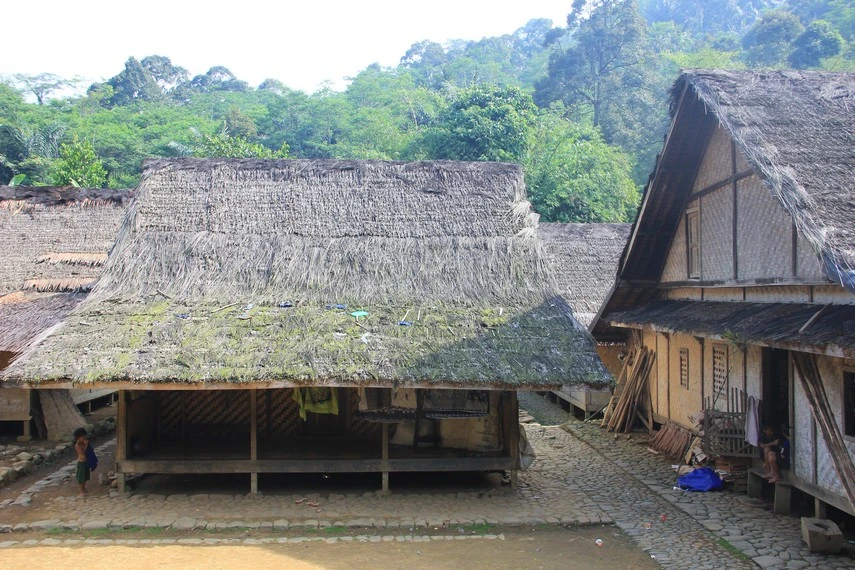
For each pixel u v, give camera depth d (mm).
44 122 44875
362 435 11305
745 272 9812
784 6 52031
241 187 12234
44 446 12586
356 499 9477
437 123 35344
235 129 49094
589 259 19547
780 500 8703
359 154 36375
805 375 8125
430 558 7332
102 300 10172
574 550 7621
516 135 28703
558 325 9867
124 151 43781
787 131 8383
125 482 9672
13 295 13766
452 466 9680
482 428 10273
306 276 10734
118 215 16438
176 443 10922
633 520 8656
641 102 38375
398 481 10500
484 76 61594
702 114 10438
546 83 41250
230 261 10984
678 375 12602
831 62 35031
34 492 9742
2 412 13039
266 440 11078
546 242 19953
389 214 11852
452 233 11555
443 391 9883
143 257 10969
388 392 9805
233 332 9281
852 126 8625
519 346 9242
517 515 8766
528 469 11266
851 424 7418
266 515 8719
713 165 10859
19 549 7535
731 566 7043
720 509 8961
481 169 12766
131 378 8289
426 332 9445
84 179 30984
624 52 38906
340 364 8602
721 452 9578
